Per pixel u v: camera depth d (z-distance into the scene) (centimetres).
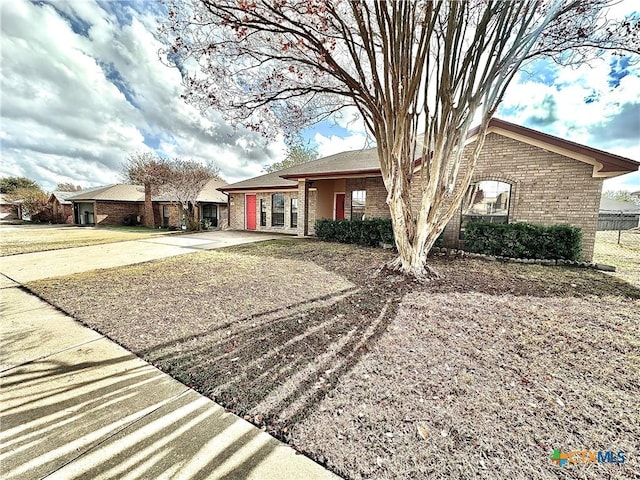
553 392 246
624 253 969
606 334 352
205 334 361
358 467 177
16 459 181
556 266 727
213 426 211
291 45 541
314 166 1449
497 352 312
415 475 171
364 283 575
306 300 480
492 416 219
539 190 820
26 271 708
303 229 1384
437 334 355
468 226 866
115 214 2564
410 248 622
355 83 564
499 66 509
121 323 395
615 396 241
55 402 236
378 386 256
